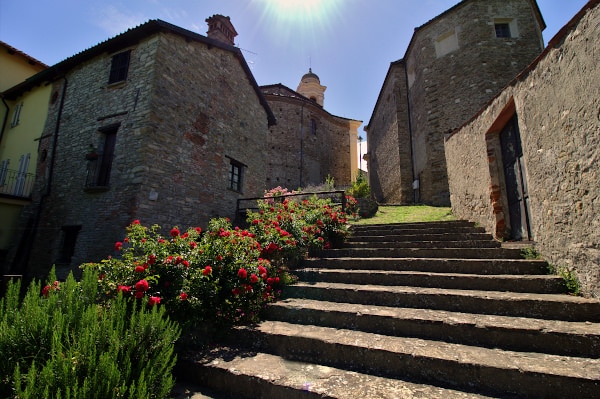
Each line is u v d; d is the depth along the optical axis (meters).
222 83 9.80
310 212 6.16
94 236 6.95
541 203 3.64
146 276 3.14
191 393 2.39
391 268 4.33
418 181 14.10
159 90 7.38
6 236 8.36
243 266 3.56
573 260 3.08
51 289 2.60
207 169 8.78
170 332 2.39
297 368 2.46
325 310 3.15
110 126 7.55
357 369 2.44
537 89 3.59
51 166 8.56
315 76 28.23
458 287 3.50
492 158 5.13
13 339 1.97
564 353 2.29
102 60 8.53
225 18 11.46
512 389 2.02
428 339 2.66
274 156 19.39
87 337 1.90
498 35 12.31
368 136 23.14
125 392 1.86
